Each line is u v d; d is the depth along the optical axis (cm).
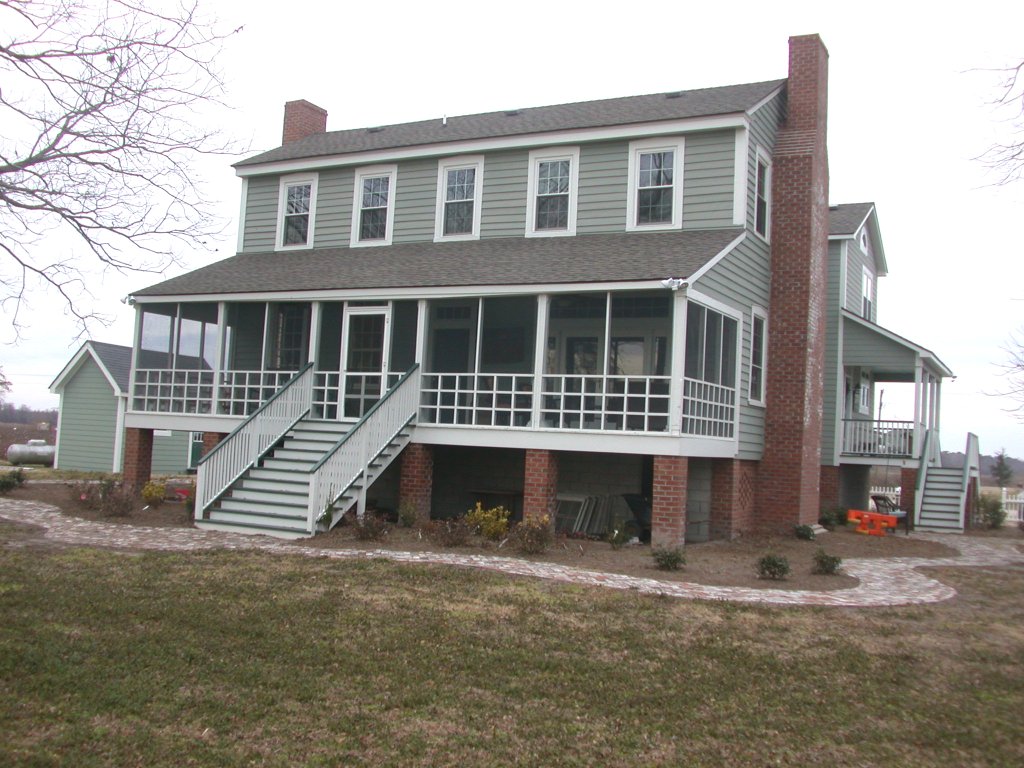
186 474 3294
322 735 647
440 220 2083
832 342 2459
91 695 693
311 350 1867
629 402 1828
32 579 1059
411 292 1748
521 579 1169
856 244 2691
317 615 952
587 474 1838
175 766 584
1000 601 1212
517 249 1889
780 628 982
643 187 1889
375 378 2058
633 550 1504
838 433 2428
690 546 1636
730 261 1744
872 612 1088
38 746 597
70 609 930
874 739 687
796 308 1962
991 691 803
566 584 1153
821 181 2073
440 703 719
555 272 1655
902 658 890
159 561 1205
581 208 1938
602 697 748
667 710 728
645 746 656
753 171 1867
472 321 2006
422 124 2375
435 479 1989
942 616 1082
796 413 1941
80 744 607
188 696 705
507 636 903
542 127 1988
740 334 1819
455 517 1902
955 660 891
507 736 661
